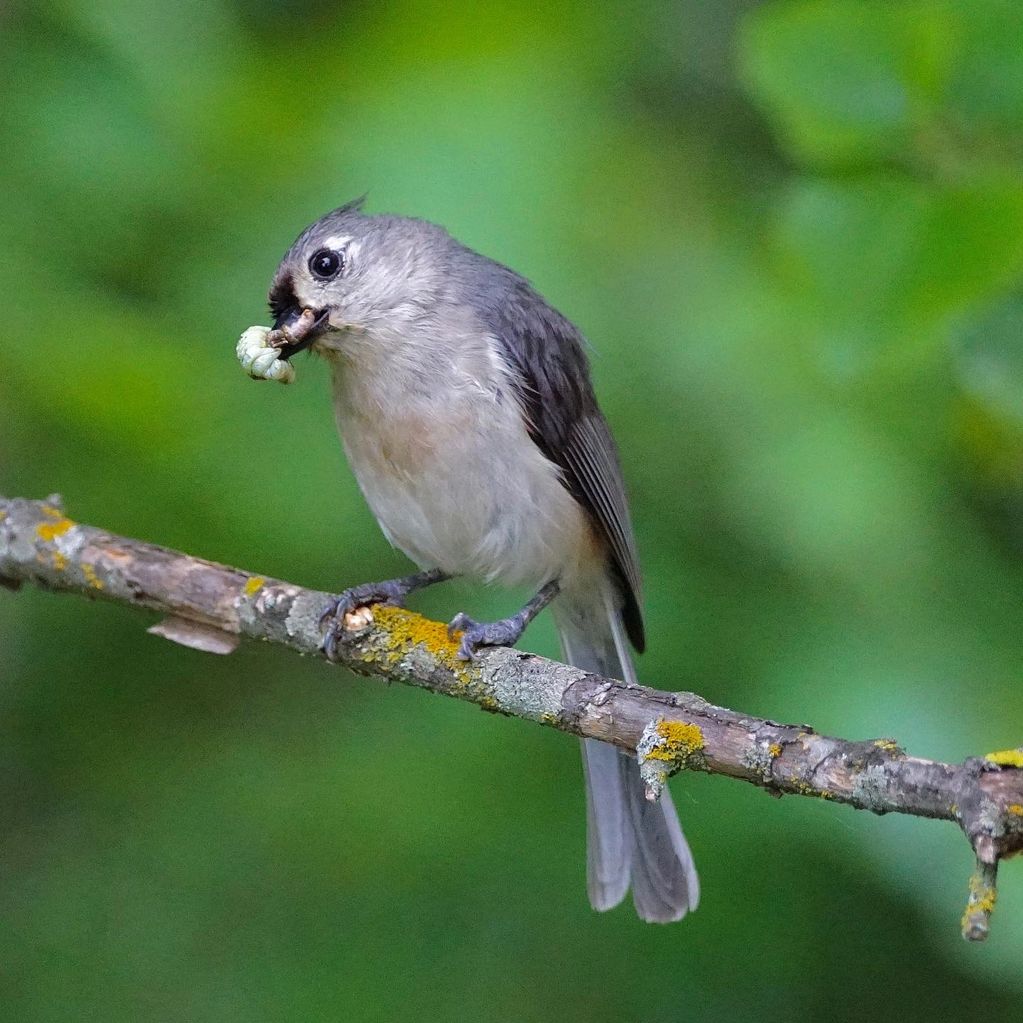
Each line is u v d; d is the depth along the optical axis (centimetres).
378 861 1033
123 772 1112
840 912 1017
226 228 1030
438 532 882
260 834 1052
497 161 1020
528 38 1105
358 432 874
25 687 1117
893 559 945
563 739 1028
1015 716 924
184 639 791
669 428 1019
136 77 1037
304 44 1140
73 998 1015
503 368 859
